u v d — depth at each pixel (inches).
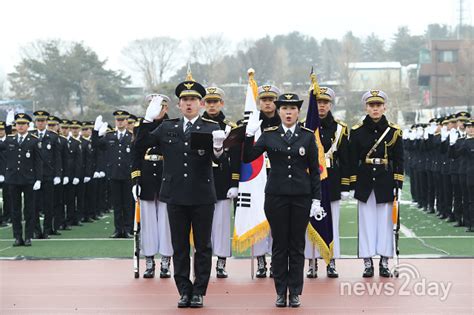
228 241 946.1
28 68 5408.5
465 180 1457.9
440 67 6018.7
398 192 933.2
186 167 772.0
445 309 753.6
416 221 1603.1
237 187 908.0
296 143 773.3
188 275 780.0
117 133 1393.9
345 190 944.9
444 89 5940.0
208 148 762.8
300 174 772.0
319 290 854.5
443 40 6048.2
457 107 5305.1
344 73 5561.0
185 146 773.9
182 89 785.6
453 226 1503.4
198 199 768.9
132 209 1381.6
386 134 940.0
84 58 5383.9
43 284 893.2
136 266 932.0
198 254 777.6
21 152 1245.7
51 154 1397.6
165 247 937.5
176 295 830.5
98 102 4830.2
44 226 1385.3
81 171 1592.0
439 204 1665.8
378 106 943.7
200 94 784.9
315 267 931.3
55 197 1472.7
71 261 1059.9
